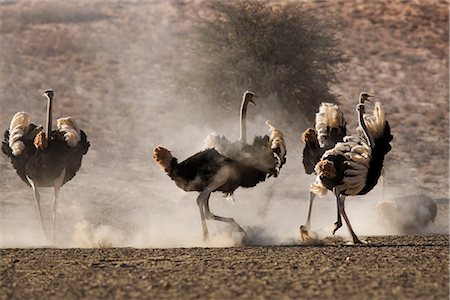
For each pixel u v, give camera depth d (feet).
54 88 585.63
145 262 157.58
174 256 164.86
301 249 175.32
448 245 183.42
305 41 380.17
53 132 198.90
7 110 517.14
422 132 479.41
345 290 128.98
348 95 572.51
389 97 577.02
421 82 616.39
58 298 126.21
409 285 132.98
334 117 200.95
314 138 199.41
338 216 185.88
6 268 152.66
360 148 182.29
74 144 198.70
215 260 159.12
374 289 129.80
